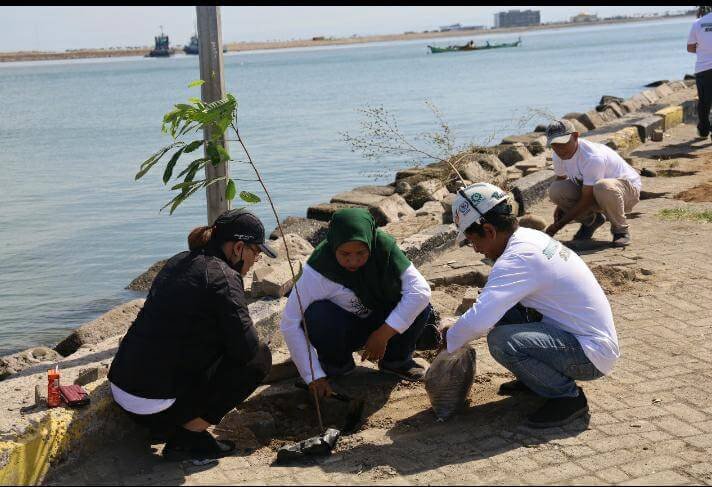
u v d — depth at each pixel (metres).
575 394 4.61
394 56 148.62
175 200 4.88
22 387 5.03
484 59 95.81
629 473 3.96
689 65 55.06
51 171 21.06
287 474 4.12
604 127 14.31
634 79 44.38
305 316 5.04
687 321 6.07
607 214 7.88
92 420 4.45
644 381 5.09
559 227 7.84
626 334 5.86
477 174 11.93
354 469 4.15
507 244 4.65
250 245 4.57
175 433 4.42
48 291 10.48
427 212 10.84
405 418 4.86
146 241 13.03
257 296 6.30
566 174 7.90
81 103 50.88
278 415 5.13
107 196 17.11
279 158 21.31
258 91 55.72
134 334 4.33
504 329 4.59
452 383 4.68
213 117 4.67
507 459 4.17
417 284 4.93
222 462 4.34
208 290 4.29
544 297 4.55
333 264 4.94
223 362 4.50
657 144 13.73
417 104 35.34
